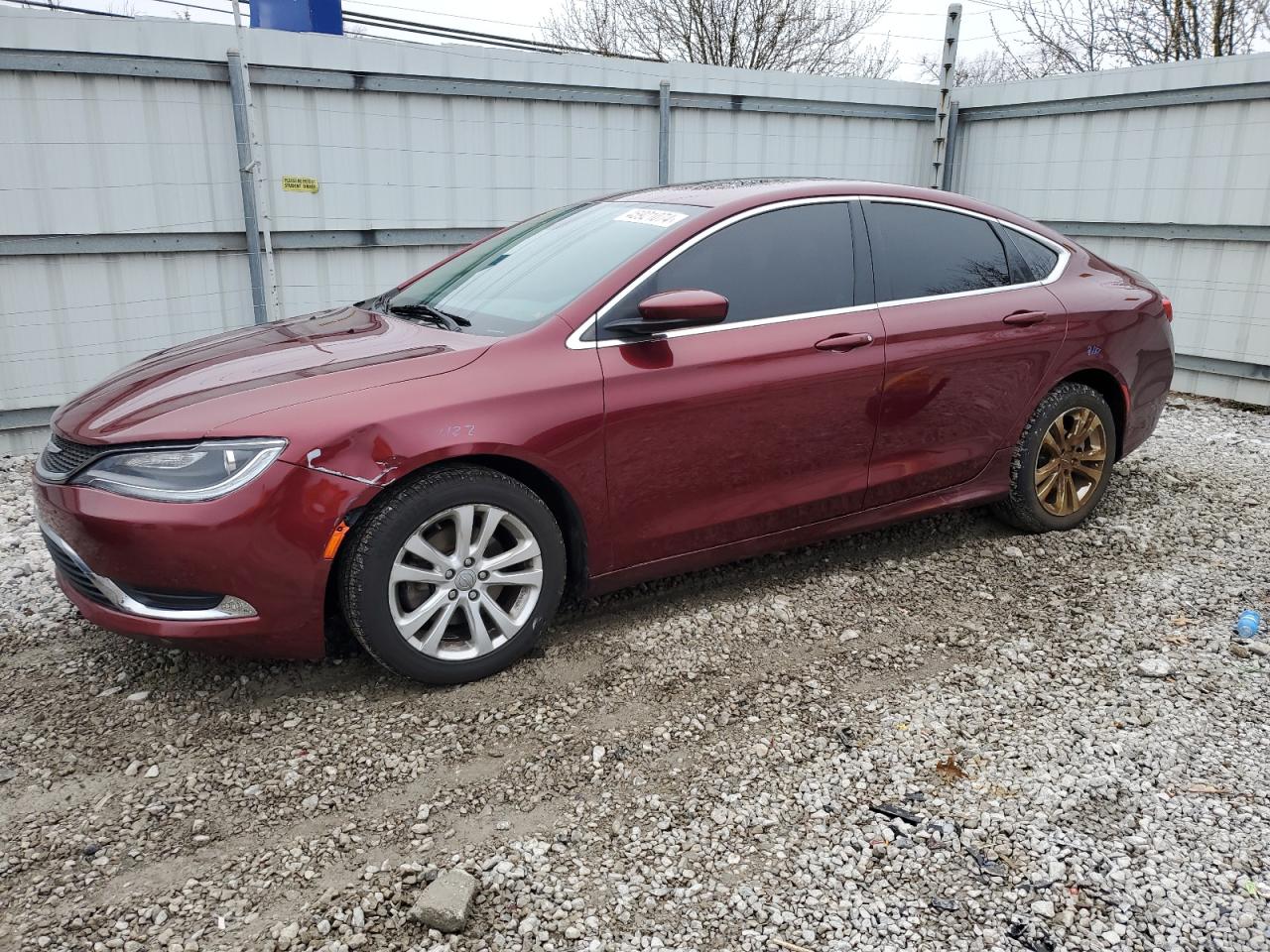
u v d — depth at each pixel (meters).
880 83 9.06
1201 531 4.70
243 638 2.94
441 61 7.05
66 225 6.09
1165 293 8.11
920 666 3.40
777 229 3.75
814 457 3.78
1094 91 8.30
